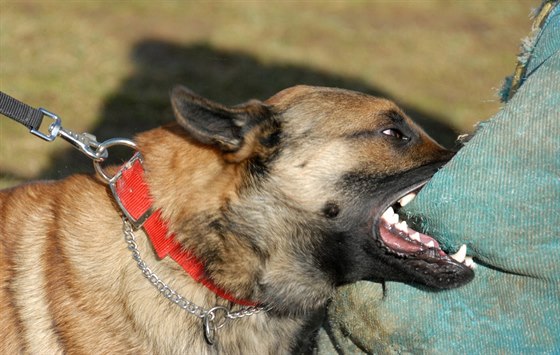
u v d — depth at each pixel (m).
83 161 2.38
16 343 1.46
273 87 3.20
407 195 1.52
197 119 1.42
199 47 3.62
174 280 1.46
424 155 1.51
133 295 1.46
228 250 1.46
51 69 3.22
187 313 1.47
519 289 1.40
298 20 4.20
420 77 3.49
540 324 1.39
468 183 1.39
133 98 2.98
